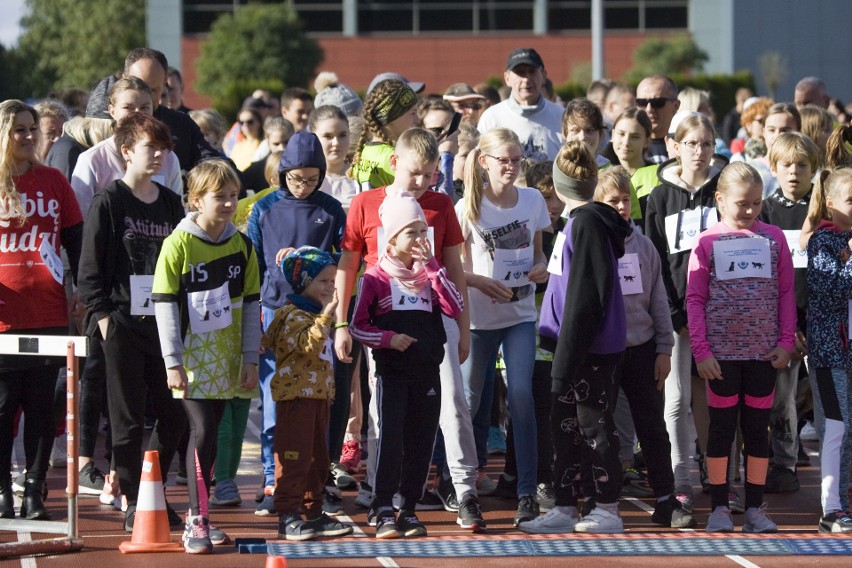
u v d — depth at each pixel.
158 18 117.88
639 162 17.25
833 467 13.45
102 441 19.05
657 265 13.98
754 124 21.78
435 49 118.69
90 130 16.44
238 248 13.00
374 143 14.88
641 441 13.89
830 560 12.06
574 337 12.98
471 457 13.60
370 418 14.54
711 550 12.35
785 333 13.44
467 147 16.61
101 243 12.88
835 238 13.66
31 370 13.26
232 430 14.69
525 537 12.96
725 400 13.44
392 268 12.95
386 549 12.28
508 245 14.06
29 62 138.12
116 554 12.14
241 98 91.06
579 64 115.31
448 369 13.55
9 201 13.16
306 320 12.60
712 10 118.38
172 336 12.47
